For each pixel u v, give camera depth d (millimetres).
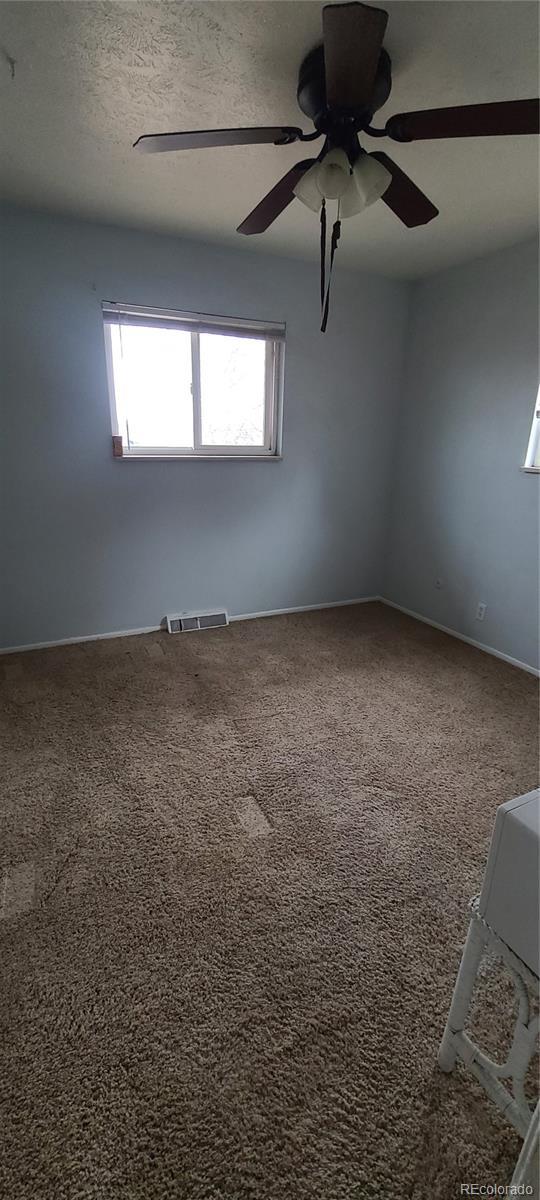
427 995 1185
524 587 2840
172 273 2658
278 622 3500
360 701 2484
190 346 2893
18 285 2395
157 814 1702
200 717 2291
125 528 2992
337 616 3656
